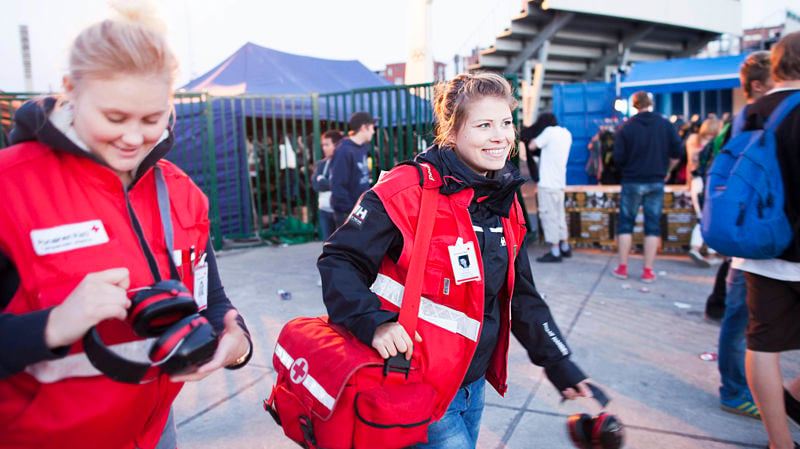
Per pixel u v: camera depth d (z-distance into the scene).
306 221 9.51
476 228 1.57
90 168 1.04
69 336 0.91
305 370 1.47
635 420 2.94
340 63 13.42
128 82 0.96
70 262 1.00
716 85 10.63
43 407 1.01
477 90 1.56
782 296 2.26
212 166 8.05
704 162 5.55
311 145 10.86
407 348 1.41
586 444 1.65
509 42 14.10
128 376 1.01
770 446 2.36
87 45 0.95
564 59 15.84
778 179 2.16
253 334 4.30
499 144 1.57
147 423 1.19
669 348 3.90
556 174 6.57
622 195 5.71
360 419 1.36
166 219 1.18
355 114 5.62
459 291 1.51
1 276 1.01
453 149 1.62
